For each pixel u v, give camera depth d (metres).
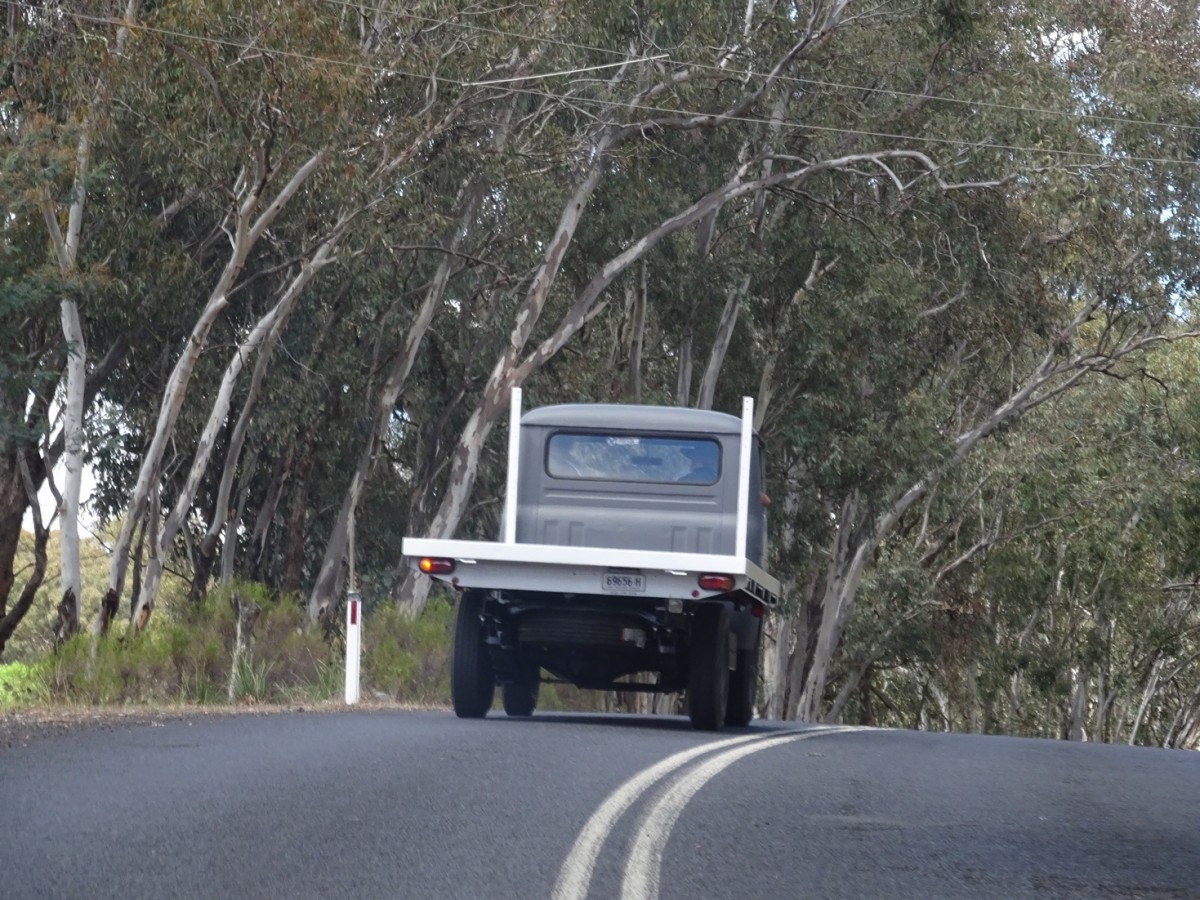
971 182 61.97
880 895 13.23
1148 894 13.98
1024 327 70.06
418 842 14.43
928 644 88.94
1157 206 68.50
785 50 60.88
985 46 65.00
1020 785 21.14
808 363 65.94
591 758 20.84
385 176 51.44
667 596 27.70
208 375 62.88
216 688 39.97
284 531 76.06
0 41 46.84
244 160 49.38
